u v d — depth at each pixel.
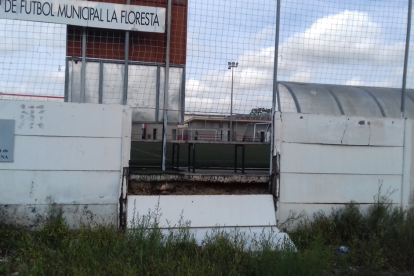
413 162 6.72
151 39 6.57
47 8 5.85
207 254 4.79
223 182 6.23
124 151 5.75
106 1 6.49
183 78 6.66
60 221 5.39
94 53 6.37
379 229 5.84
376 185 6.56
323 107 6.84
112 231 5.25
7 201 5.48
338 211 6.30
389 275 4.74
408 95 7.43
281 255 4.46
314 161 6.32
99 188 5.69
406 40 6.86
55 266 4.32
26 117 5.53
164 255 4.63
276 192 6.14
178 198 5.86
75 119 5.64
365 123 6.50
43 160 5.57
